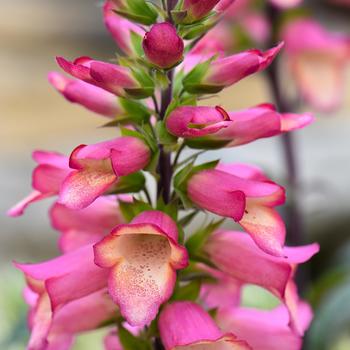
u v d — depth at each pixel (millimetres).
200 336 448
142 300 425
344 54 772
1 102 1757
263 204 458
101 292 489
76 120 1698
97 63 445
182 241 464
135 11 459
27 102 1774
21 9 2180
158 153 459
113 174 444
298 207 785
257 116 461
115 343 507
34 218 1285
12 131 1609
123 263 437
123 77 451
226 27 757
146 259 442
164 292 427
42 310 471
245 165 491
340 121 1549
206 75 456
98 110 472
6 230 1280
